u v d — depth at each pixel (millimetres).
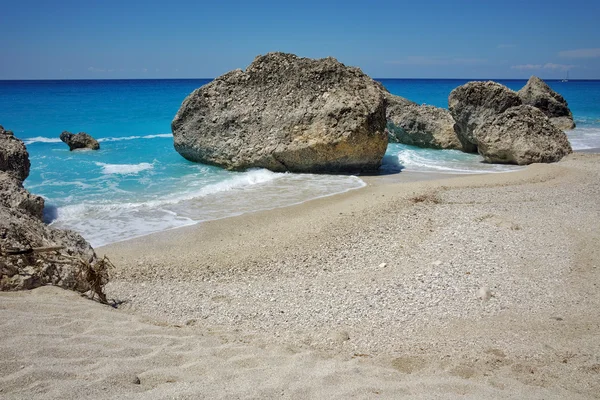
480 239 10531
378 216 12664
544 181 17000
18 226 7410
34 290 6492
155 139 29281
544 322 6703
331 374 4715
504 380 4973
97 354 4707
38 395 3773
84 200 14555
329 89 19422
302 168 19438
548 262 9125
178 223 12562
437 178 18641
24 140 27359
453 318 6895
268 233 11742
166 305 7398
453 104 25531
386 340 6184
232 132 20359
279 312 7156
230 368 4754
